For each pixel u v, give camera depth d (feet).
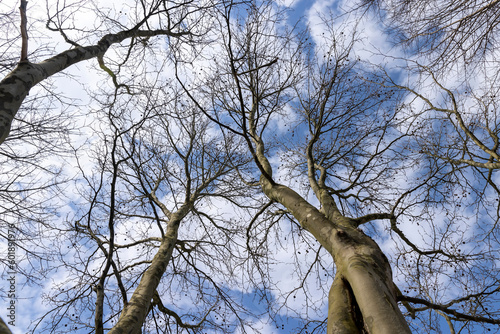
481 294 13.51
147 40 19.94
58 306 14.84
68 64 12.85
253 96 17.24
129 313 12.01
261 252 21.57
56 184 16.71
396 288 9.59
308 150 17.08
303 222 11.84
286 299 18.94
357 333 7.76
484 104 17.35
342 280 9.35
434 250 15.64
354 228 11.07
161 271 15.31
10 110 9.15
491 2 12.26
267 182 14.83
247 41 15.21
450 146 18.48
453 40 13.97
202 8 16.94
